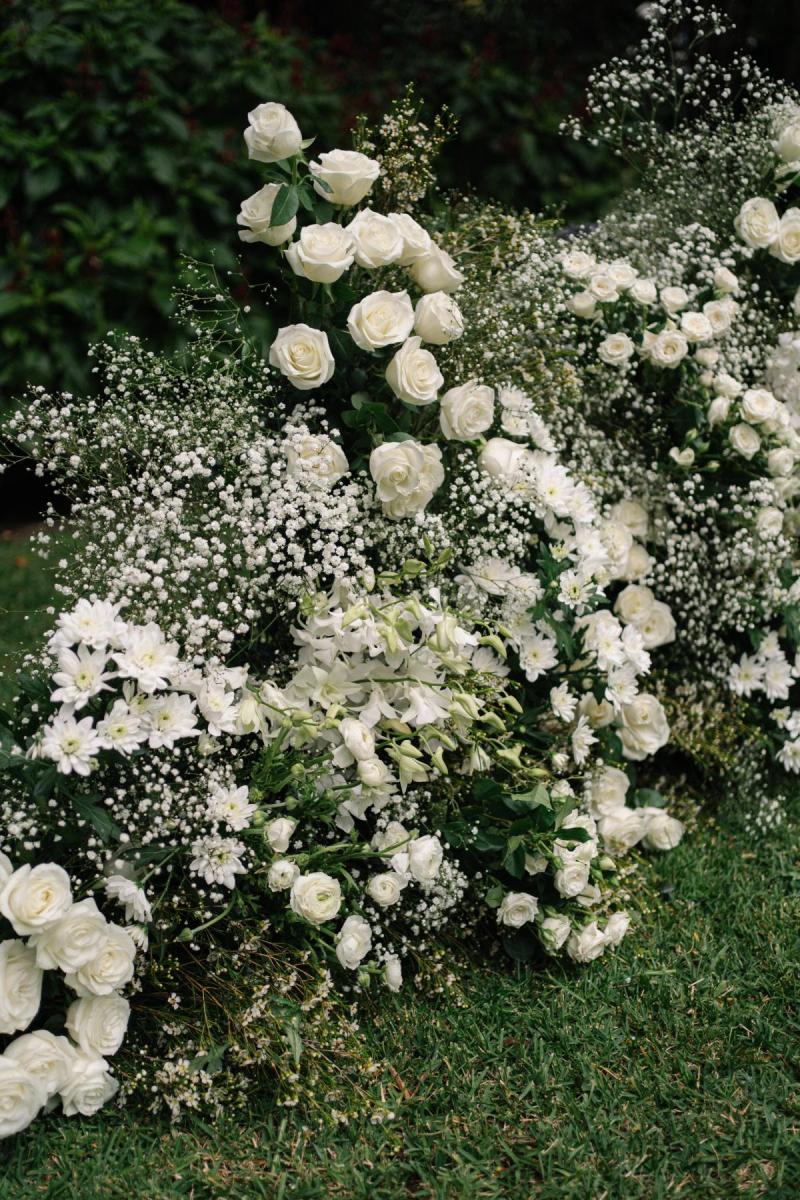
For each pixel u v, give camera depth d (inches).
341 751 91.1
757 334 135.0
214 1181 76.6
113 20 215.0
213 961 87.9
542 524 113.1
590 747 115.4
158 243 213.0
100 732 80.7
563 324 122.7
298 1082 84.0
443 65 247.3
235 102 226.8
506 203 238.8
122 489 95.2
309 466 94.8
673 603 128.0
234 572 96.4
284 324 113.3
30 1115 74.9
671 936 104.7
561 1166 78.0
